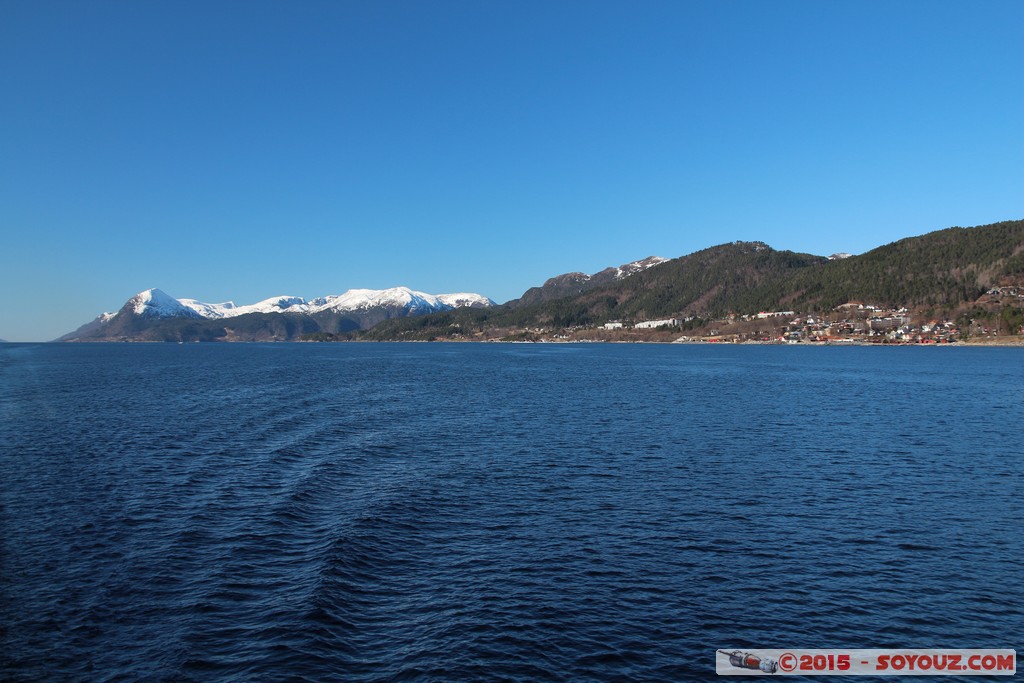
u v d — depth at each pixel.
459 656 16.05
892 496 30.64
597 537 24.61
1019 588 20.45
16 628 17.19
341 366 153.25
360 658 15.96
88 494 30.27
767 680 15.40
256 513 27.16
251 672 15.23
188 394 80.06
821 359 178.75
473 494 30.53
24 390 86.75
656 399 73.62
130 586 19.75
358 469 35.94
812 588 20.33
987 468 36.81
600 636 17.22
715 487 32.12
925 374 116.88
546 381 101.81
